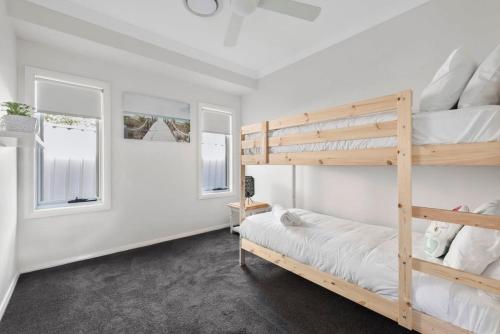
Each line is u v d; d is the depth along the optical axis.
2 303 1.77
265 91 3.82
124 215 3.05
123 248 3.04
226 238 3.54
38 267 2.46
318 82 3.06
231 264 2.64
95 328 1.63
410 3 2.24
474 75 1.31
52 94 2.57
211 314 1.78
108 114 2.89
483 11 1.87
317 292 2.08
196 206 3.76
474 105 1.29
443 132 1.26
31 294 2.02
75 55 2.67
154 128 3.29
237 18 1.89
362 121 1.63
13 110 1.67
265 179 3.85
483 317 1.07
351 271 1.58
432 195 2.14
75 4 2.29
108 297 1.99
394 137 1.47
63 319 1.71
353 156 1.65
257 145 2.44
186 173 3.63
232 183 4.24
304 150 1.99
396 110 1.45
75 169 2.84
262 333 1.58
